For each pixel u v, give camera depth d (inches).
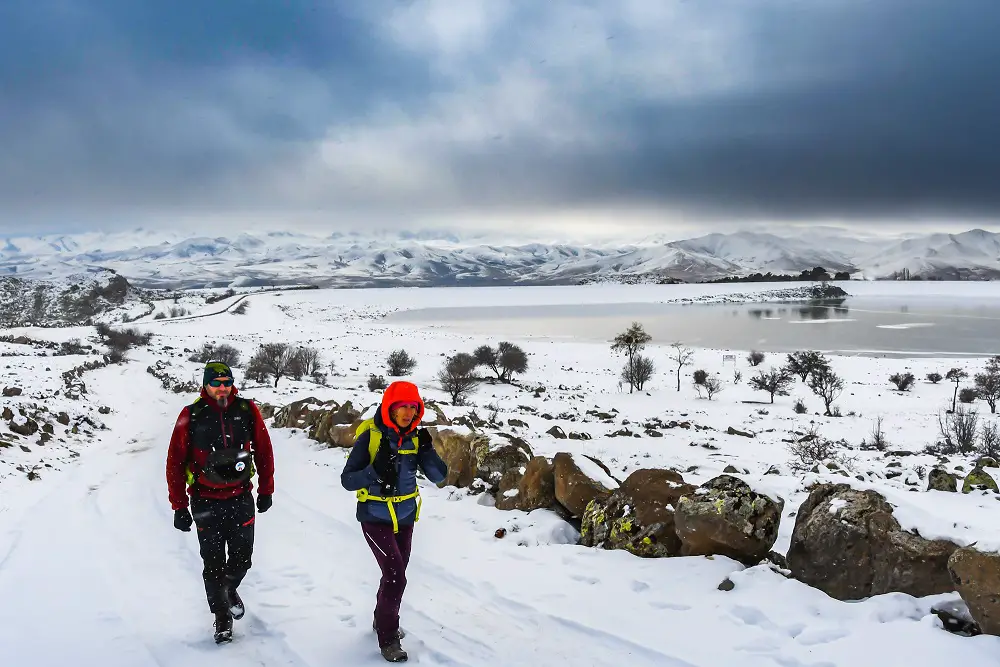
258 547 264.1
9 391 775.1
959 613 174.9
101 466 517.0
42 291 7524.6
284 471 419.5
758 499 228.5
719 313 6550.2
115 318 5718.5
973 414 1530.5
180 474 181.5
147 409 1037.8
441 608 202.4
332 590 218.5
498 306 7687.0
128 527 305.9
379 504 175.8
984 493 379.9
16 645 179.9
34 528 311.3
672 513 247.9
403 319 5905.5
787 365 2827.3
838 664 159.5
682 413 1736.0
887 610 180.1
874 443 1124.5
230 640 181.5
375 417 181.2
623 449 621.0
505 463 341.7
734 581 208.7
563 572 229.1
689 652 169.9
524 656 170.7
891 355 3393.2
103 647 178.4
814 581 204.1
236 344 3479.3
